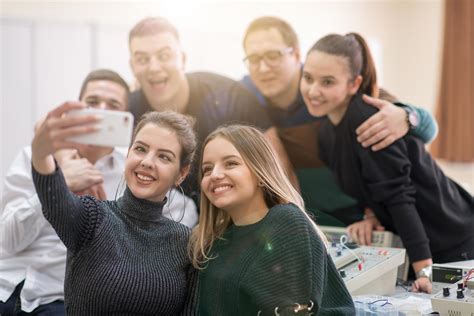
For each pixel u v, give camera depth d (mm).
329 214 2639
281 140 2766
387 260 1961
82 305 1435
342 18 4180
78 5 3250
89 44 3111
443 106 4297
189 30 3287
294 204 1459
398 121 2273
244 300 1384
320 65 2383
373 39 4379
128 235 1509
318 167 2672
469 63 4246
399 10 4555
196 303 1497
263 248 1396
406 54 4586
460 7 4246
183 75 2879
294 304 1301
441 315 1546
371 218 2459
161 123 1569
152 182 1520
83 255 1446
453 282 1852
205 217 1561
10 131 2945
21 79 2969
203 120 2875
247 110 2861
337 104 2402
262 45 2814
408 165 2248
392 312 1632
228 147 1487
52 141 1260
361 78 2414
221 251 1498
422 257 2156
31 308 2004
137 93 2861
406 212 2189
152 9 3473
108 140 1302
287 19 3916
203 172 1546
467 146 4277
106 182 2350
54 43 3039
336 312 1395
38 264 2076
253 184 1484
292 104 2770
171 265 1515
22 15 3098
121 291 1423
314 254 1350
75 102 1283
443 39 4281
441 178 2389
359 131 2312
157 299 1457
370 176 2299
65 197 1356
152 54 2840
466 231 2350
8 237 2051
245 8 3779
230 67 3316
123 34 3178
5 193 2197
